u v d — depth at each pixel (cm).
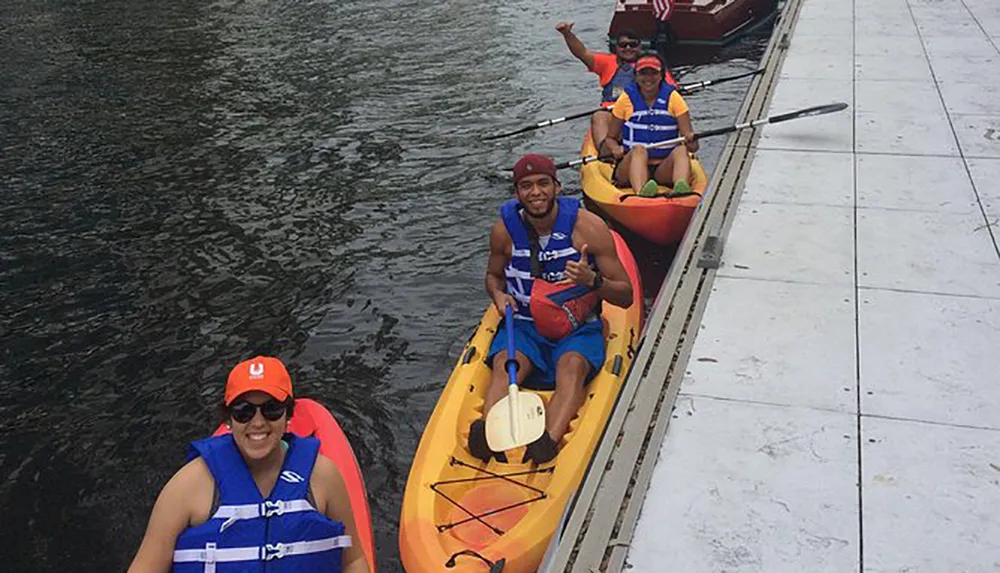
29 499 512
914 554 321
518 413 447
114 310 702
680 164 784
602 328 529
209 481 277
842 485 354
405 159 988
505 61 1341
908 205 594
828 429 385
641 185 780
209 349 649
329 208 871
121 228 839
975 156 671
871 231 560
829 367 427
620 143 842
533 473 450
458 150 1010
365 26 1556
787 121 767
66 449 551
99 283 742
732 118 1112
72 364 635
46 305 712
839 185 630
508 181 923
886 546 324
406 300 707
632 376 427
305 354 640
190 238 818
